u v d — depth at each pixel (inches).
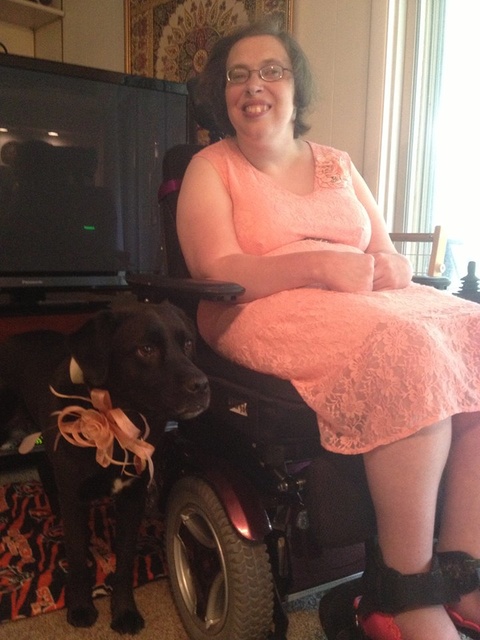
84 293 86.7
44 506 66.6
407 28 82.4
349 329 36.4
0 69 78.5
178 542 47.9
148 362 42.9
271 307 41.4
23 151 81.2
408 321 34.4
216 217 47.9
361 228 51.2
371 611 36.6
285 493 40.9
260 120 49.4
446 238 69.0
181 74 108.5
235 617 40.3
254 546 40.2
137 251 91.4
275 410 37.8
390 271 45.6
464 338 36.3
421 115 84.0
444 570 35.9
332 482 38.0
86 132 85.6
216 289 38.9
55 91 82.5
